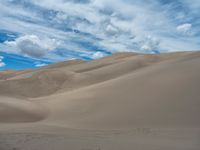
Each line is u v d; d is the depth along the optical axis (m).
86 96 25.91
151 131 12.48
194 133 11.53
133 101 20.30
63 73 52.78
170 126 13.51
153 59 61.41
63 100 25.73
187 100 17.44
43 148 8.69
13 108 20.02
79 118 17.94
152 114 16.30
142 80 26.81
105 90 26.88
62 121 17.41
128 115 16.92
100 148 8.80
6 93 40.34
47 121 17.64
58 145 9.17
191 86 20.08
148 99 19.84
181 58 38.31
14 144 9.23
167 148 8.88
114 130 13.39
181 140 10.23
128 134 11.94
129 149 8.72
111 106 20.19
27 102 24.75
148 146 9.20
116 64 59.03
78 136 11.23
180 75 24.31
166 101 18.31
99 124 15.63
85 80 49.38
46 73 51.62
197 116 14.47
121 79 32.22
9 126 15.30
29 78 49.19
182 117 14.73
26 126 15.38
